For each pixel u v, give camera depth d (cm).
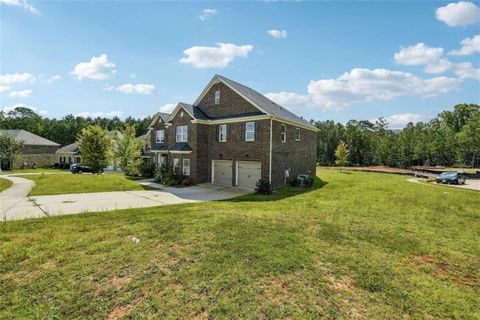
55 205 1246
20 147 4241
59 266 534
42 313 388
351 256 598
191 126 2230
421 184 2327
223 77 2216
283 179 2070
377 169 4472
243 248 624
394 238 736
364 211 1086
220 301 414
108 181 2162
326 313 392
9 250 610
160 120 2769
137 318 376
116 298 424
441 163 5162
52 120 7788
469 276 522
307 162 2558
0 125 6869
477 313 400
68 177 2392
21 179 2322
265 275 498
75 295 432
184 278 482
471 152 4206
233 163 2078
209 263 543
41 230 777
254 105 1959
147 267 526
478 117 4081
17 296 430
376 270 533
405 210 1118
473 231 820
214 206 1202
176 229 773
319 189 1891
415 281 494
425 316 392
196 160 2178
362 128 7212
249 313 387
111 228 792
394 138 5222
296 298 427
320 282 479
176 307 400
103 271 510
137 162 2875
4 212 1083
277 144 1958
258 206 1203
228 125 2116
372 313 395
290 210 1093
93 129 3328
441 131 5688
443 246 682
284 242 672
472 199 1442
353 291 454
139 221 876
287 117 2186
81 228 794
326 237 727
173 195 1645
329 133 5834
